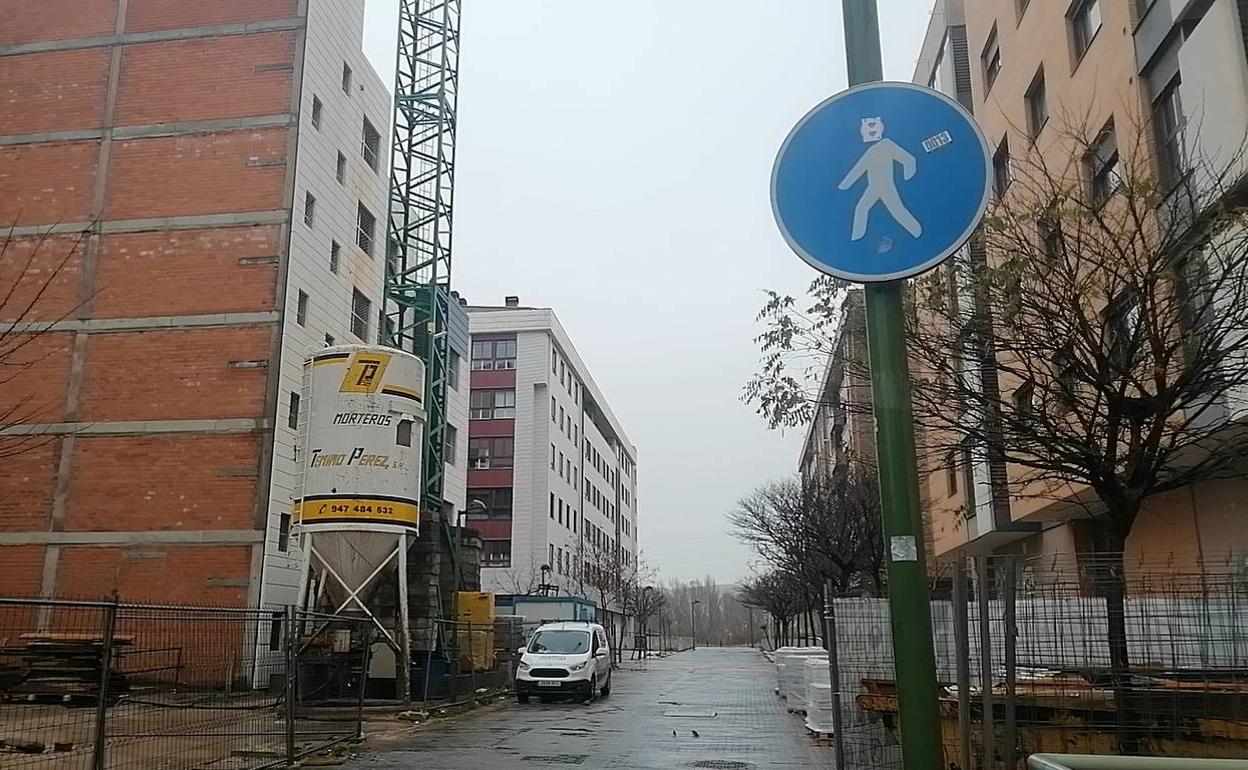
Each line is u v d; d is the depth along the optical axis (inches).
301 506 714.8
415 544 850.1
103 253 965.8
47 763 347.9
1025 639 282.4
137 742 389.7
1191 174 352.5
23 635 597.6
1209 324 300.5
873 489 1000.9
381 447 717.9
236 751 435.8
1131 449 298.5
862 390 407.8
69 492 911.0
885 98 141.7
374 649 716.7
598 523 3038.9
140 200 976.9
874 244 137.5
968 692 284.0
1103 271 322.7
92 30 1026.1
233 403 917.8
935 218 136.1
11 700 359.6
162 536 893.2
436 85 1166.3
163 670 449.4
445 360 1098.7
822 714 562.9
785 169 144.2
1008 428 319.0
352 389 722.2
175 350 935.7
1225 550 492.7
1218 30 410.0
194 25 1016.2
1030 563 317.7
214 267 952.3
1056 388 319.3
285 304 938.7
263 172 972.6
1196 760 87.1
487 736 580.4
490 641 914.1
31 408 928.3
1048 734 278.8
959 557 299.1
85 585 888.3
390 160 1150.3
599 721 684.1
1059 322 305.6
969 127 138.0
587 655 877.8
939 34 955.3
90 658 476.1
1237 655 262.5
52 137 1000.2
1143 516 581.0
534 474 2301.9
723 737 580.7
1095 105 558.6
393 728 617.3
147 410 924.6
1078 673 276.2
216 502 896.3
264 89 994.7
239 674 450.6
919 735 121.8
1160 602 272.1
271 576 888.3
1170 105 485.7
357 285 1141.1
